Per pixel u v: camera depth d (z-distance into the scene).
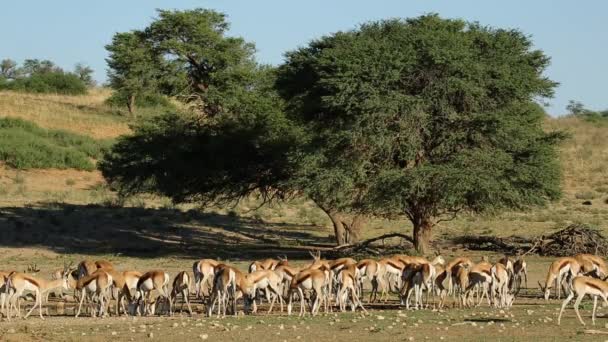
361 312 48.16
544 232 93.88
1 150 131.62
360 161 75.56
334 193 75.44
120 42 112.25
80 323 46.06
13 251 83.44
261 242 95.19
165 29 110.31
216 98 102.88
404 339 38.03
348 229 88.38
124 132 160.38
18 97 178.62
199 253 84.75
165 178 93.31
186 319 46.72
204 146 93.38
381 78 74.31
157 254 83.94
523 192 75.81
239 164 93.00
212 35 109.81
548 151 77.12
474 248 83.44
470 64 73.88
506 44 77.69
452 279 51.16
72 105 176.88
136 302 50.62
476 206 76.00
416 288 49.91
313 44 82.06
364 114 72.94
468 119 73.75
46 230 94.94
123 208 112.06
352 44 76.06
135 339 39.72
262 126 92.19
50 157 134.88
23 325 45.12
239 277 48.75
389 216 79.00
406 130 73.75
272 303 50.03
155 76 111.25
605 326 40.66
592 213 106.31
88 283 49.06
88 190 126.12
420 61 74.31
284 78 82.75
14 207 105.88
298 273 48.81
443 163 74.81
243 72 107.75
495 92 76.56
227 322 44.50
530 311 47.31
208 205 117.56
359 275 53.09
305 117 80.75
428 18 79.38
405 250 80.69
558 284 52.66
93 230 96.94
